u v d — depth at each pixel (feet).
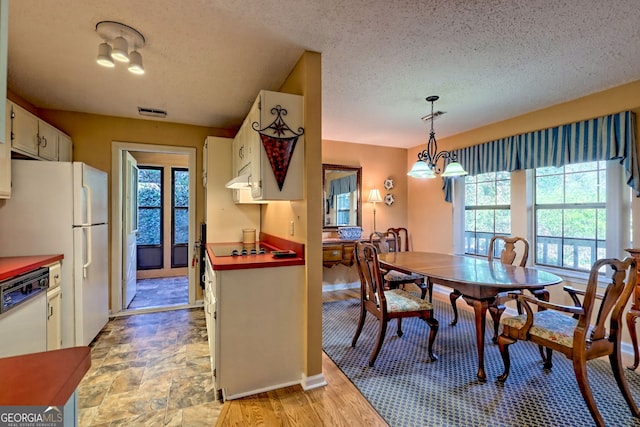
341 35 6.26
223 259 7.02
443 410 6.00
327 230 15.38
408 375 7.30
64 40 6.36
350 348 8.79
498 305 9.00
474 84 8.68
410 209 17.25
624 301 5.87
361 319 8.96
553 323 6.55
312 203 6.94
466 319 11.09
